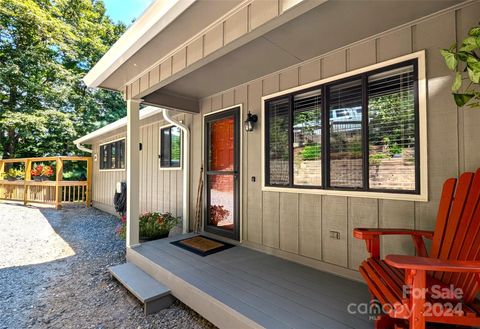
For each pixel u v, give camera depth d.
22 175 10.13
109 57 2.92
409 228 2.21
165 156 5.58
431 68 2.10
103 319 2.47
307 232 2.91
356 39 2.45
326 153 2.74
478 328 1.55
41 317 2.51
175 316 2.51
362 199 2.49
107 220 7.10
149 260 3.10
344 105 2.64
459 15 1.97
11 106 11.22
